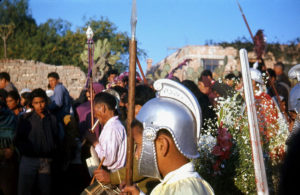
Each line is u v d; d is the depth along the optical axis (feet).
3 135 17.19
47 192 16.71
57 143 17.03
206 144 11.15
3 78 24.50
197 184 5.49
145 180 9.88
